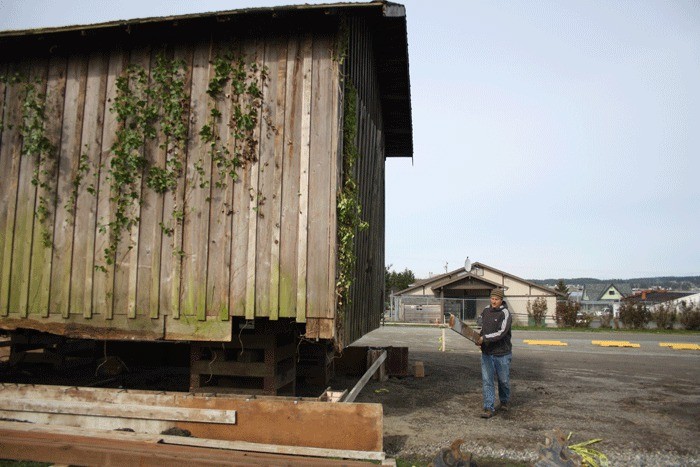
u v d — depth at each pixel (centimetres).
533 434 661
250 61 680
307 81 666
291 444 531
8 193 728
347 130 689
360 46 804
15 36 702
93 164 706
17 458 488
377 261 1044
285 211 654
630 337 2702
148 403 569
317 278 639
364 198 858
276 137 665
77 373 904
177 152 685
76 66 725
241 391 685
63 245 705
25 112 731
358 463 477
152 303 672
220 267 661
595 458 577
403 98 1123
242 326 677
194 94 690
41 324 701
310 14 659
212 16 651
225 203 668
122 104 700
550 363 1402
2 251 721
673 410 812
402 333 2575
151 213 685
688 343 2275
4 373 872
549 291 4375
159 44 704
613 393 948
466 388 977
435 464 464
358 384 715
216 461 462
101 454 477
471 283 4312
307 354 898
